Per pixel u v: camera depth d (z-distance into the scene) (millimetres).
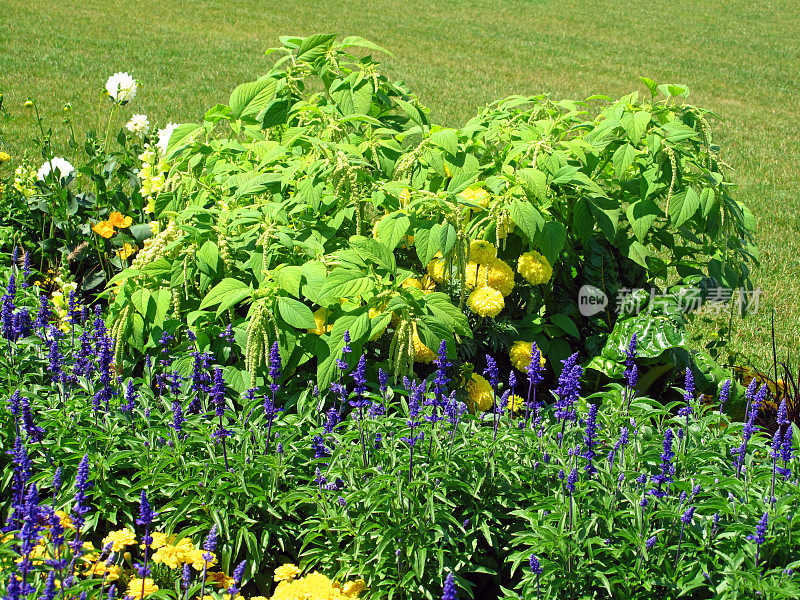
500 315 3709
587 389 3828
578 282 3951
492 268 3531
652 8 25625
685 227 3945
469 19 22172
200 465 2578
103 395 2834
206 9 19969
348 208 3344
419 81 14430
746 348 4836
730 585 2260
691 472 2715
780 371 4391
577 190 3658
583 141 3570
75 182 6316
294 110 3684
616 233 3854
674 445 2736
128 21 17578
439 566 2463
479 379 3453
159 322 3117
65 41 14711
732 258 3904
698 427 2945
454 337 3193
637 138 3539
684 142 3844
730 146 11016
